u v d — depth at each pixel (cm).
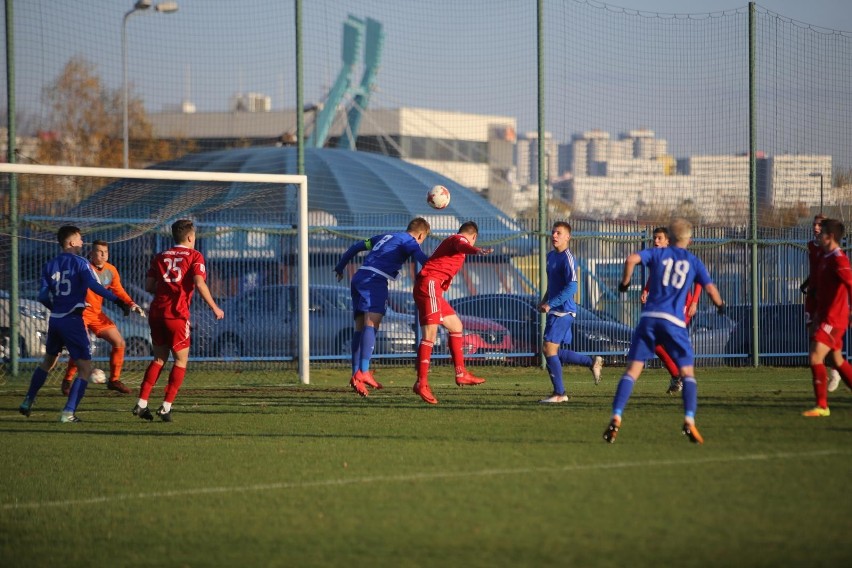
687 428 1962
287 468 1869
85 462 2002
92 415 2772
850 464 1739
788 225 4606
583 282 4362
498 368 4269
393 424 2427
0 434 2400
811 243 2766
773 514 1398
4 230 3753
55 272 2597
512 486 1633
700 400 2823
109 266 3177
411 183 6588
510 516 1438
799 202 4622
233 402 3050
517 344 4288
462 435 2200
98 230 3894
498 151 11681
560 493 1568
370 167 6662
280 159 6638
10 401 3184
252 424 2506
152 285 2562
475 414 2586
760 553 1215
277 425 2475
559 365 2831
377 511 1501
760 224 4584
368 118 8619
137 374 3891
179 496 1662
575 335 4288
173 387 2558
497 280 4322
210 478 1802
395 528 1398
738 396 2945
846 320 2381
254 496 1639
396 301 4250
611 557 1219
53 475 1875
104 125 8044
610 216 5119
